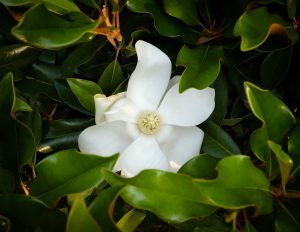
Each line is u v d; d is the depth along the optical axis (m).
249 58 0.77
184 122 0.76
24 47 0.81
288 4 0.70
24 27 0.65
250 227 0.68
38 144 0.79
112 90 0.79
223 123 0.80
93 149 0.76
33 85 0.83
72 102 0.82
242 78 0.81
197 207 0.64
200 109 0.75
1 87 0.66
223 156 0.76
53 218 0.64
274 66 0.77
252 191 0.64
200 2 0.76
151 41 0.80
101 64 0.84
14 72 0.82
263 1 0.71
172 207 0.63
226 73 0.82
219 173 0.63
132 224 0.71
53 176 0.66
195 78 0.70
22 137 0.68
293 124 0.69
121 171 0.77
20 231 0.65
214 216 0.70
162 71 0.74
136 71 0.73
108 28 0.73
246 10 0.71
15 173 0.70
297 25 0.76
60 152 0.66
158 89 0.75
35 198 0.64
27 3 0.69
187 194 0.63
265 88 0.78
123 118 0.76
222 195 0.62
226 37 0.76
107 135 0.76
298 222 0.69
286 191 0.71
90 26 0.68
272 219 0.70
